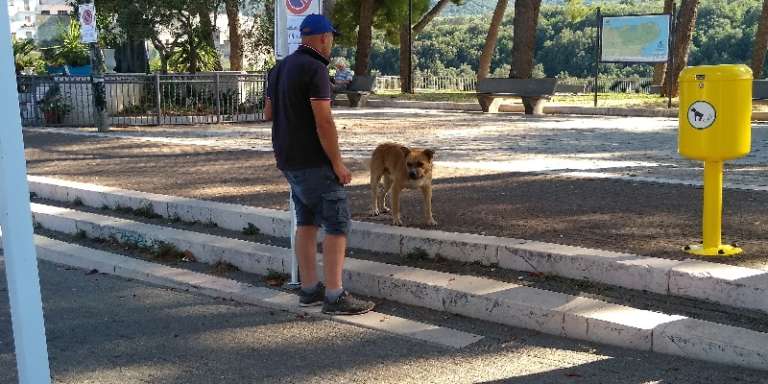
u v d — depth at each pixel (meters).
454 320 4.81
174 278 5.92
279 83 4.76
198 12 25.56
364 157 10.82
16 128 2.65
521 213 6.72
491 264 5.53
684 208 6.73
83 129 15.89
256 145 12.75
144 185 8.82
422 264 5.70
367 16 29.27
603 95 27.72
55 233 7.81
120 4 24.06
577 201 7.21
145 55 25.42
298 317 5.00
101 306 5.35
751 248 5.27
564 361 4.06
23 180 2.68
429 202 6.40
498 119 18.50
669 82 20.08
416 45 70.81
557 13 65.94
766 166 9.61
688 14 23.89
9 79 2.62
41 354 2.78
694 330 4.05
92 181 9.18
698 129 4.96
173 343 4.56
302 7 5.36
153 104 17.72
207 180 9.10
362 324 4.76
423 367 4.07
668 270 4.71
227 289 5.58
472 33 72.19
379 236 6.14
